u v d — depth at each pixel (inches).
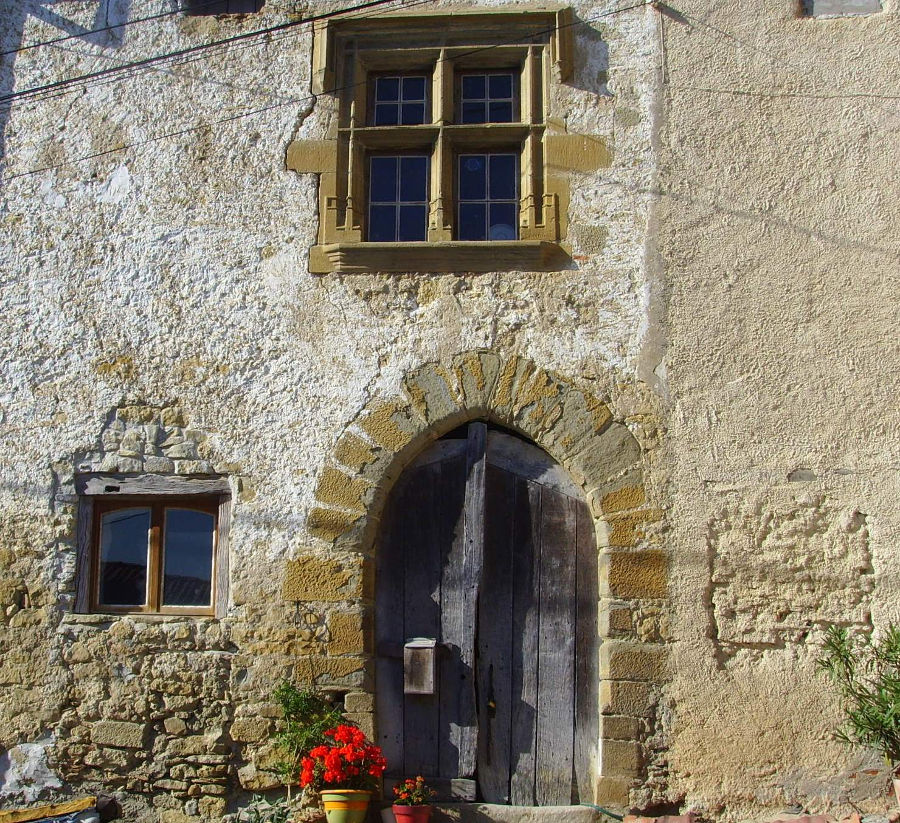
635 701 239.0
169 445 262.2
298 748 239.0
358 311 262.7
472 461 257.8
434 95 275.9
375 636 253.3
